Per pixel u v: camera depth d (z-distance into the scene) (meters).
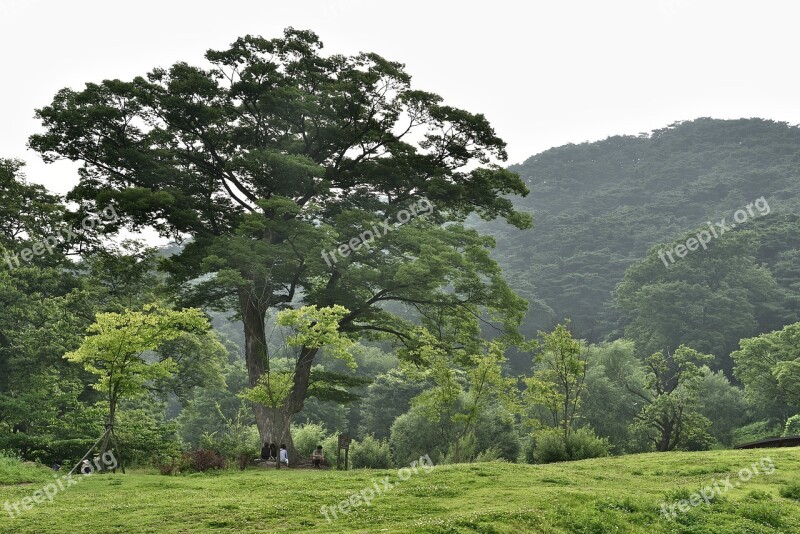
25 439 33.66
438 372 34.81
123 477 25.62
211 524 15.98
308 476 24.92
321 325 31.25
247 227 36.06
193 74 39.66
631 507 17.67
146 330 28.97
